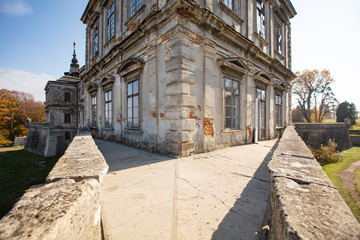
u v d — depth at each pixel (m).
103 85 10.20
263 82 9.16
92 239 1.26
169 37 5.26
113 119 9.05
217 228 1.85
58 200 1.02
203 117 5.64
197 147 5.44
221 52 6.54
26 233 0.70
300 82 36.94
